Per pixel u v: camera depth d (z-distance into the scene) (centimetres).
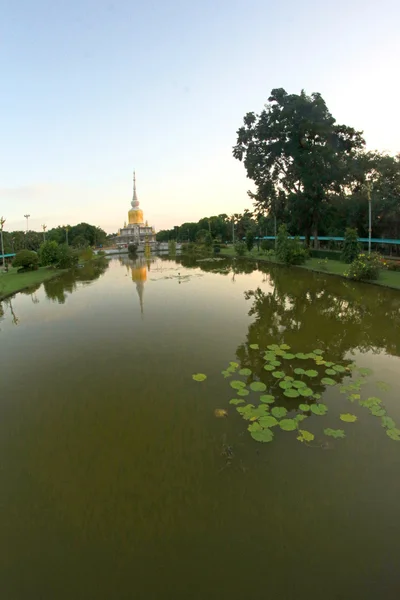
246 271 3058
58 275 3123
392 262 2464
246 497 469
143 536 416
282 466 525
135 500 470
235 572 372
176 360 951
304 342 1073
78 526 434
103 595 354
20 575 377
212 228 7556
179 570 376
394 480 494
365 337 1117
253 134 3662
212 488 487
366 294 1786
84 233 7588
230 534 416
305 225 3591
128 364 938
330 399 708
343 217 3862
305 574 369
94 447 586
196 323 1318
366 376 816
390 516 437
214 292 1975
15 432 639
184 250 6750
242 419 649
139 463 542
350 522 429
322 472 511
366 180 3419
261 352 990
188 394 753
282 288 2069
